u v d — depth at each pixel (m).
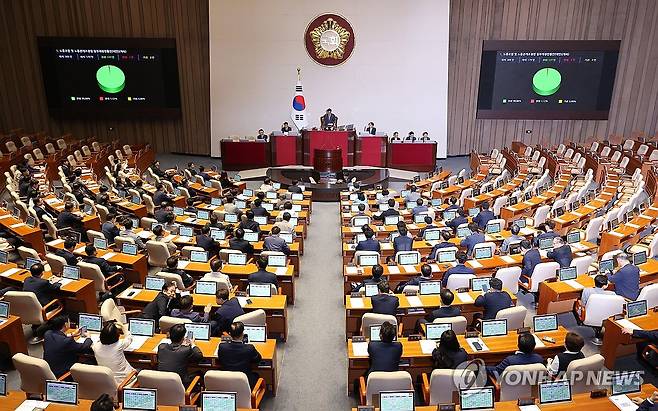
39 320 8.51
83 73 23.86
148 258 11.30
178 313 7.87
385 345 6.63
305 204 15.80
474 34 24.27
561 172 19.58
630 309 7.87
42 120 25.53
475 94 25.11
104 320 7.62
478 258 10.60
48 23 24.22
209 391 6.04
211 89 24.09
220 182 18.05
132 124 25.77
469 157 25.64
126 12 24.06
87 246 10.10
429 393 6.28
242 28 23.47
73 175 17.52
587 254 11.36
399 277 9.98
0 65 24.62
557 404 5.70
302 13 23.31
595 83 23.89
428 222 13.01
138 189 16.27
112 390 6.08
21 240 12.25
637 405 5.64
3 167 19.08
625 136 25.47
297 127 22.98
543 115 24.36
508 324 7.69
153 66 23.92
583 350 8.68
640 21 24.02
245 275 9.94
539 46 23.45
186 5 23.78
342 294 11.19
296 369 8.31
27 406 5.66
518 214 14.59
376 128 24.33
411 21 23.34
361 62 23.70
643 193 17.48
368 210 15.38
